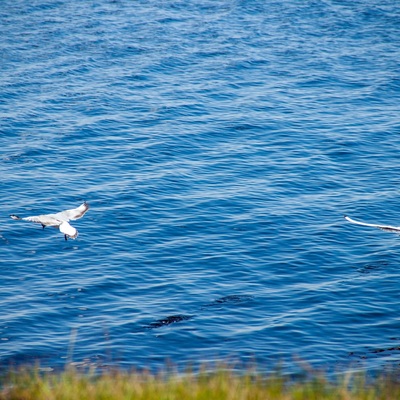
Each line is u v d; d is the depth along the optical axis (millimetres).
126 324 31094
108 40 76938
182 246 38469
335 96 63312
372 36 80688
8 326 30828
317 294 33719
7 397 16469
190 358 28422
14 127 54844
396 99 62812
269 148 52000
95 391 16281
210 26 83000
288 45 77250
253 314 32000
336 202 43812
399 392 17469
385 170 48469
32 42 75688
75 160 49719
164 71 68750
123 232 40031
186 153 51094
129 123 56281
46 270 36094
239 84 65875
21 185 45656
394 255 37531
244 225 40750
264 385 17438
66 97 61406
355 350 29094
